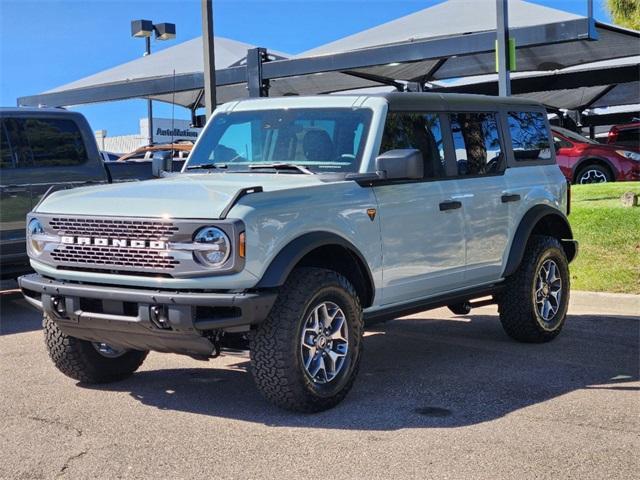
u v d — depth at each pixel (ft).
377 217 18.37
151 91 52.70
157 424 16.42
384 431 15.85
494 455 14.48
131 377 20.35
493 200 22.12
